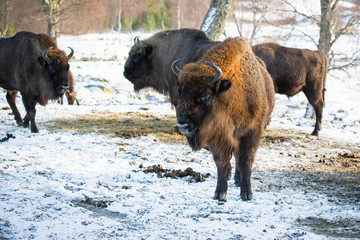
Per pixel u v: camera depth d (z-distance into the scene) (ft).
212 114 17.99
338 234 15.79
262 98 20.22
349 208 19.44
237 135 19.54
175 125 41.11
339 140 39.09
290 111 68.80
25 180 21.89
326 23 59.52
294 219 17.56
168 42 34.01
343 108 72.08
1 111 47.80
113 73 100.42
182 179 23.95
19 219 15.46
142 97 74.08
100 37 197.47
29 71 36.22
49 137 34.40
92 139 34.17
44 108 50.57
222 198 19.85
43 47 36.14
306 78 41.88
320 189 23.03
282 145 35.06
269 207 19.03
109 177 23.86
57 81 35.99
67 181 22.61
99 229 15.08
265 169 27.20
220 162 19.67
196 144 18.49
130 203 18.94
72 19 138.31
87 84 79.25
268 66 41.09
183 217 17.20
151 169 25.45
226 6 50.24
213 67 17.51
